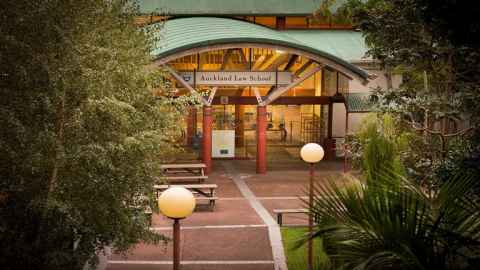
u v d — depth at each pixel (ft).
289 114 119.03
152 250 42.86
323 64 71.36
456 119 34.86
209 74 72.43
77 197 31.32
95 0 31.73
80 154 29.50
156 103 36.14
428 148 33.91
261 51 83.10
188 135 91.25
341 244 17.85
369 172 25.38
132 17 37.22
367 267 16.52
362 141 36.63
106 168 31.04
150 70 36.35
